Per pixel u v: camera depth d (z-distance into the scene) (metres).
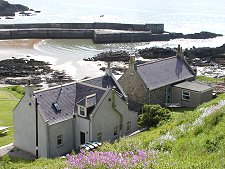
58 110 53.78
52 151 52.22
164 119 56.72
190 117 37.34
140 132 55.94
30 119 52.97
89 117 53.25
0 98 88.50
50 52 163.25
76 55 157.75
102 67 133.62
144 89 69.44
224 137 24.30
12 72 124.06
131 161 18.75
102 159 19.23
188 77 78.31
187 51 157.62
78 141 55.25
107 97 55.00
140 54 157.50
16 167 36.09
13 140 58.16
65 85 57.38
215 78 108.75
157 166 17.95
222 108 31.19
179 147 25.08
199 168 17.83
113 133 57.31
